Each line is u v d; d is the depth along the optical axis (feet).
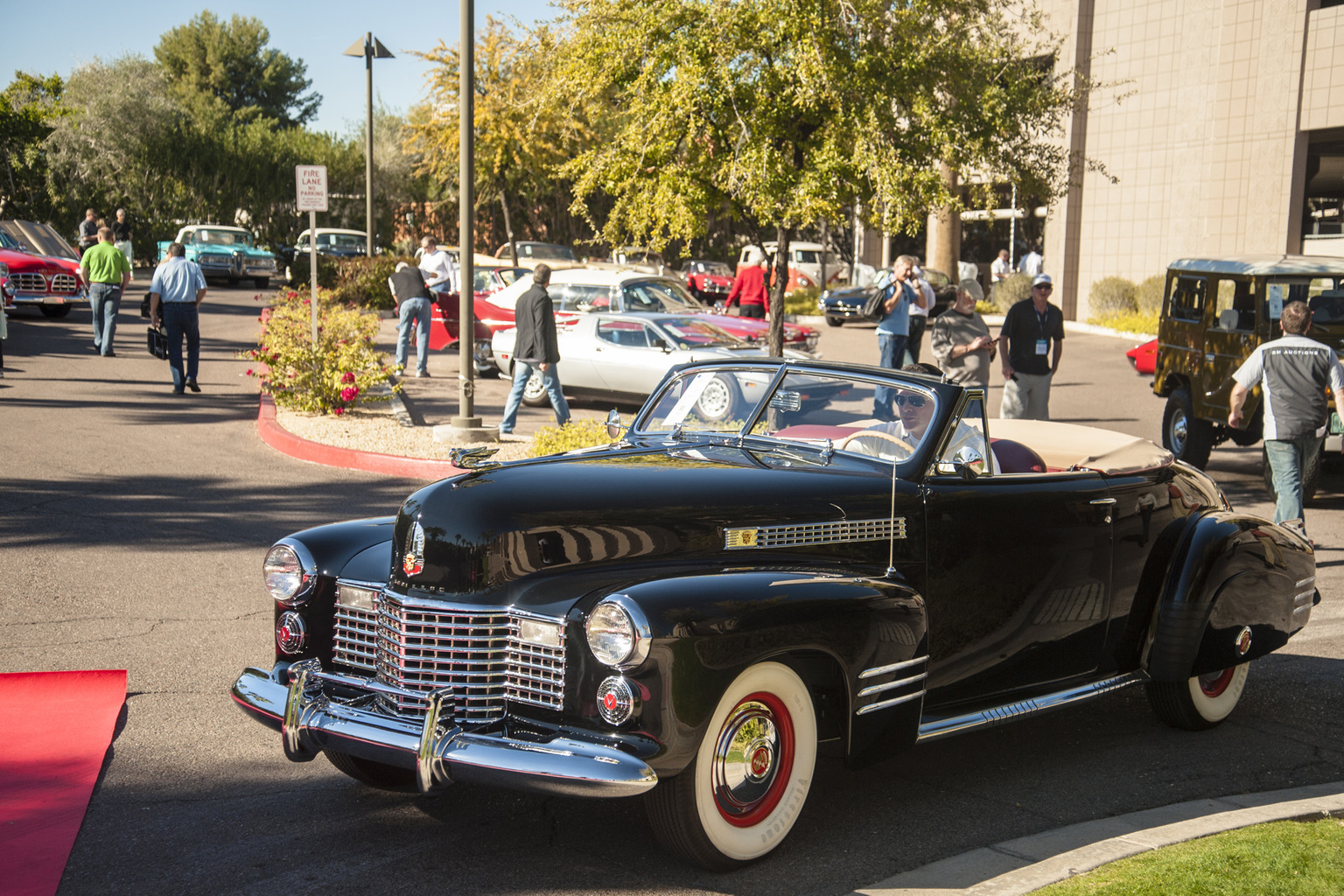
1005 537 15.40
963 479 15.10
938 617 14.84
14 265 69.92
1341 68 82.89
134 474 33.37
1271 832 13.34
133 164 143.74
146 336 67.05
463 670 12.36
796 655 12.61
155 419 42.06
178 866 12.32
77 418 41.27
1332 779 16.01
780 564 13.29
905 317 45.09
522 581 12.46
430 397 50.42
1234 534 17.33
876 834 13.78
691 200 38.09
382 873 12.29
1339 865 12.35
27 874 11.93
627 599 11.43
